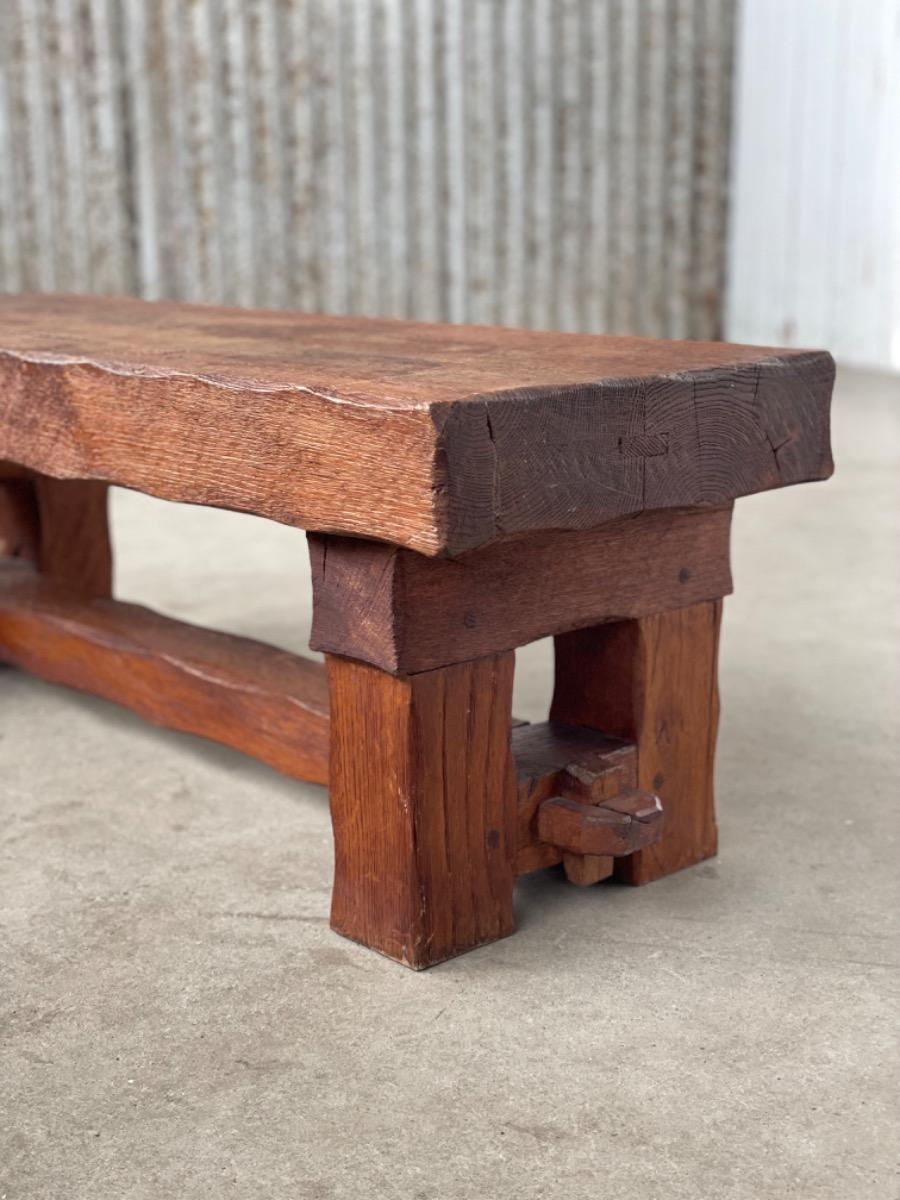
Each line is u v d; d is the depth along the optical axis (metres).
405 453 1.65
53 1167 1.54
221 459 1.93
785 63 8.32
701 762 2.27
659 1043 1.77
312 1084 1.69
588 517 1.80
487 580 1.91
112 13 7.25
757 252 8.73
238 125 7.63
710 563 2.21
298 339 2.42
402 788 1.91
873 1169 1.53
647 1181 1.51
